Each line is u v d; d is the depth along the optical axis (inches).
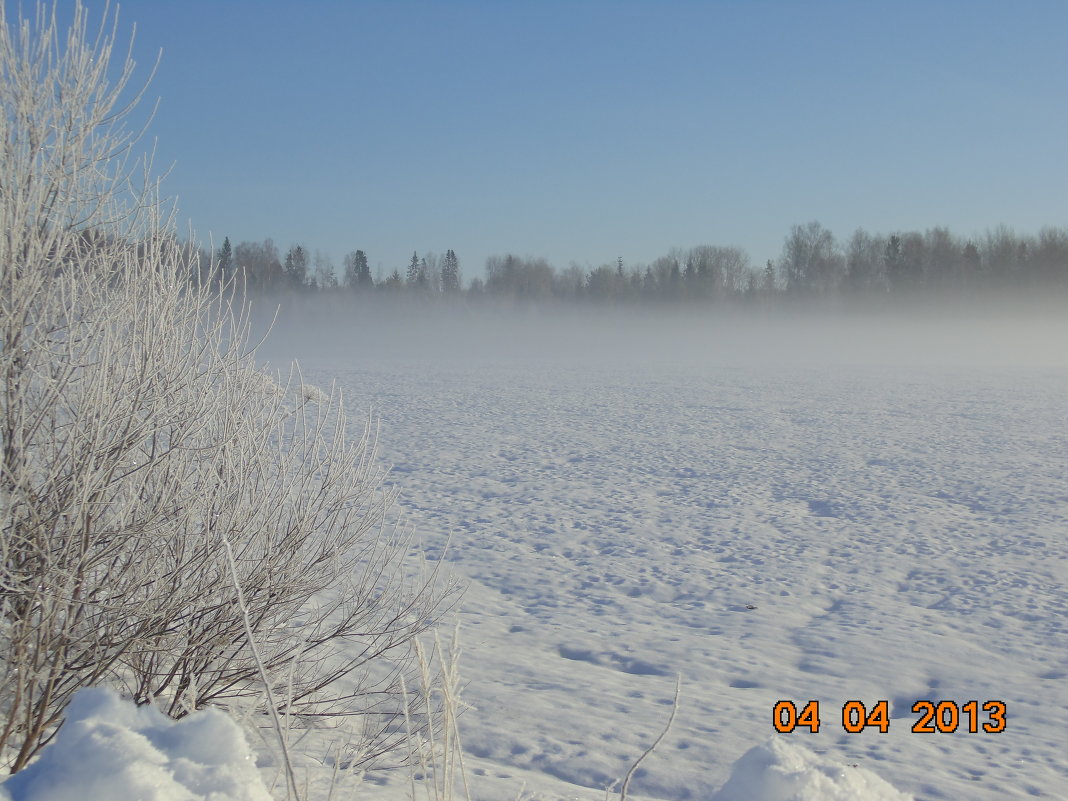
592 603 372.8
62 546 148.6
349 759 167.3
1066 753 223.1
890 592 390.0
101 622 153.3
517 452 829.8
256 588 168.2
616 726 228.7
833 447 864.3
